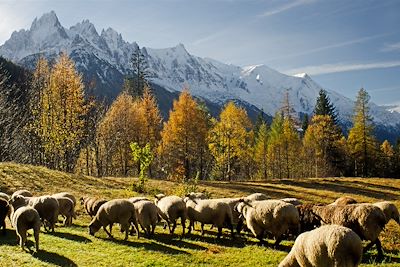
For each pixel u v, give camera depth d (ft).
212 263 54.70
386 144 368.27
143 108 218.59
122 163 213.25
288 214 60.85
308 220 66.18
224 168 243.60
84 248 59.26
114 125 210.38
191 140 206.49
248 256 57.47
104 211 66.54
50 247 58.39
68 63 181.88
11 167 132.36
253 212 64.23
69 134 172.65
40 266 48.44
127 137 209.26
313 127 279.49
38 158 214.69
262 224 63.21
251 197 79.00
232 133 215.31
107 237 67.46
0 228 66.85
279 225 61.26
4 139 185.16
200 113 212.64
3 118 189.57
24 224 56.08
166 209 70.69
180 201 70.90
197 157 226.17
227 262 55.06
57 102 173.37
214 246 63.21
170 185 145.28
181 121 203.21
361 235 57.88
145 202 69.15
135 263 53.31
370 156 273.13
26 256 52.75
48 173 134.62
